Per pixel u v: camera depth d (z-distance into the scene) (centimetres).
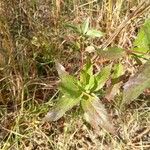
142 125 49
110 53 33
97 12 57
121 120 49
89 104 36
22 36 54
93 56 49
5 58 49
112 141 48
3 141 48
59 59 54
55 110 36
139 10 40
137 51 33
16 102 51
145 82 26
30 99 51
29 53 54
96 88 38
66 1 60
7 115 50
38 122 49
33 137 49
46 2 58
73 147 48
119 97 49
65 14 58
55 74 54
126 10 57
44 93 52
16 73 49
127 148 48
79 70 50
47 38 55
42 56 55
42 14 57
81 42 51
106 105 50
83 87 38
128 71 50
